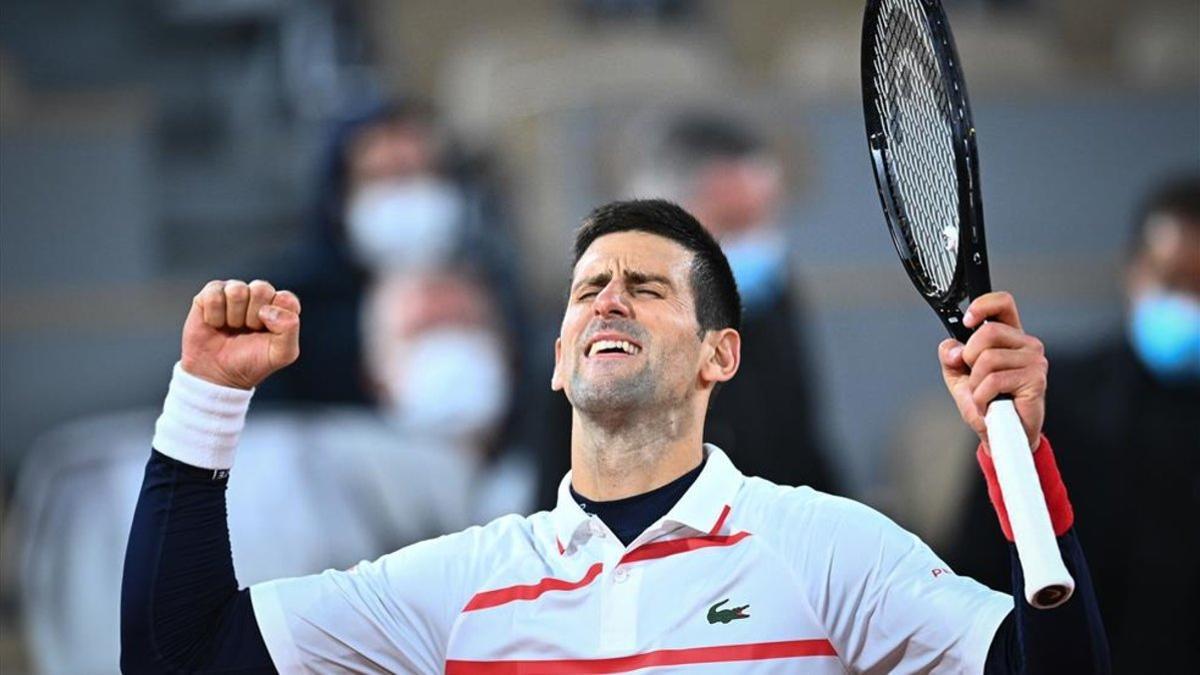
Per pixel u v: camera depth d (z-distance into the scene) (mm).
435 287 27922
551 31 38719
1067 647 10945
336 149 29688
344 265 29016
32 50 39969
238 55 40219
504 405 27859
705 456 12852
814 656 11852
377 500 24203
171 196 38000
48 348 32000
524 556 12398
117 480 24031
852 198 32938
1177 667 21344
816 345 32406
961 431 29391
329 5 39781
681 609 11938
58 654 23719
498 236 30906
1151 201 23672
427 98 38625
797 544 12078
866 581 11875
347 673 12445
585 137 32969
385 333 27719
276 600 12461
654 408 12320
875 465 32188
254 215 38125
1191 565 21406
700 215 24328
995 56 38625
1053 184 34906
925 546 12258
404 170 29594
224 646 12359
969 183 11375
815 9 40906
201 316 12414
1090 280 34500
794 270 30188
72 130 33250
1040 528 10609
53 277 33062
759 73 39844
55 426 31891
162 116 39219
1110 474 21688
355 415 27328
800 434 22688
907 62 12273
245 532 23391
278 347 12367
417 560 12586
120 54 40188
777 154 32156
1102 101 35031
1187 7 40000
